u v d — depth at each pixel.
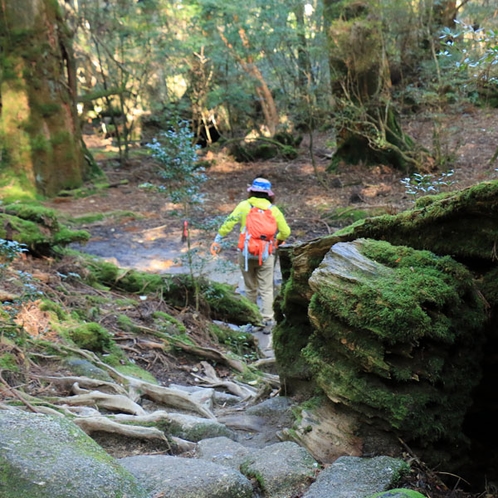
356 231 3.34
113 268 7.73
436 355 2.66
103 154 22.00
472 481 2.80
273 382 5.17
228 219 7.43
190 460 2.59
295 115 19.66
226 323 7.93
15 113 15.29
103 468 2.09
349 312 2.67
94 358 4.63
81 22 24.14
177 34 22.92
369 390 2.67
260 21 18.33
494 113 17.81
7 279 5.84
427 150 14.88
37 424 2.26
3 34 15.26
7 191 14.98
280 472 2.56
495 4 16.22
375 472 2.43
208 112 22.36
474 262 2.96
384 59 15.43
